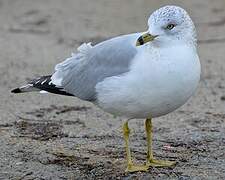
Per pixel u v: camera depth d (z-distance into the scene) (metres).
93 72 11.56
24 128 13.89
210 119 14.79
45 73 18.69
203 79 18.20
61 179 11.05
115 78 10.91
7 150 12.41
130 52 10.97
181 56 10.65
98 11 26.97
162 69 10.55
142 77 10.61
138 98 10.76
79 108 15.60
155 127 14.12
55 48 21.56
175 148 12.72
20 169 11.48
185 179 10.96
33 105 15.79
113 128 14.02
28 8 27.16
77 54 12.18
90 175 11.22
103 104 11.38
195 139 13.24
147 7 27.56
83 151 12.41
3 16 25.86
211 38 22.62
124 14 26.56
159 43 10.70
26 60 20.08
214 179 10.98
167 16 10.73
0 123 14.21
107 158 12.04
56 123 14.32
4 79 18.06
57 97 16.52
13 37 22.84
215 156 12.22
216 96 16.69
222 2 27.39
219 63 19.81
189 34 10.80
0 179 11.06
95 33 23.53
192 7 26.88
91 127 14.08
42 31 23.75
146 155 12.25
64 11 26.77
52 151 12.37
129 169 11.36
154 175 11.17
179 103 10.93
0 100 16.16
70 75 11.98
